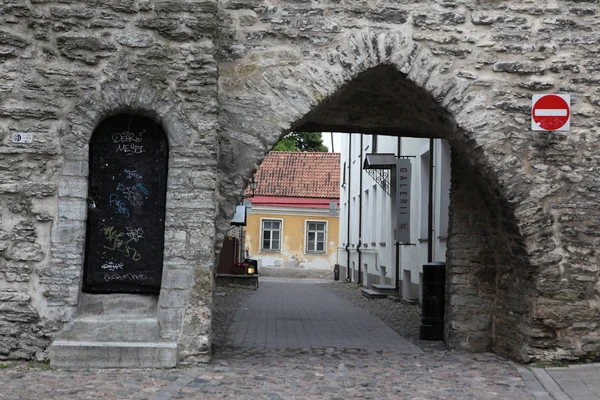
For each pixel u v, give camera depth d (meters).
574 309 8.96
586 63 9.23
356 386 7.51
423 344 10.91
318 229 41.22
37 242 8.18
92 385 7.07
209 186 8.34
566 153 9.14
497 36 9.16
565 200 9.10
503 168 9.05
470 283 10.38
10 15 8.20
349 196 33.28
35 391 6.77
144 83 8.30
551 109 9.07
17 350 8.12
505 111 9.12
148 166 8.52
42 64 8.23
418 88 9.09
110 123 8.50
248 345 10.31
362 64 8.93
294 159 43.19
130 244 8.47
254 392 7.05
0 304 8.10
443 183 15.72
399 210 18.56
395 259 21.34
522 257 9.19
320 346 10.41
